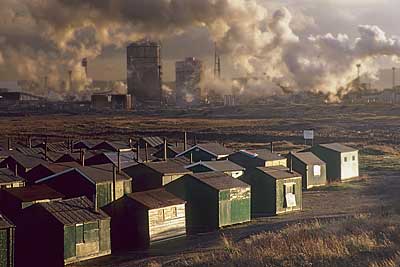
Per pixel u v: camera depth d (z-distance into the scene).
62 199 49.69
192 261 34.31
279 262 29.89
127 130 177.25
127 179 54.22
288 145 127.88
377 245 31.86
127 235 48.84
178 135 159.88
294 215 58.19
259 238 39.56
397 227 36.62
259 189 60.53
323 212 58.28
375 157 110.44
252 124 192.25
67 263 42.25
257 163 70.81
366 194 70.19
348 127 171.12
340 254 30.12
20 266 43.62
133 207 48.72
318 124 182.12
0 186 52.94
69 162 66.25
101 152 76.25
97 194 51.69
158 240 48.56
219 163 63.25
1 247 38.44
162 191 52.50
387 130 159.50
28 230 43.69
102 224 44.72
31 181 58.88
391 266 26.94
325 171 79.94
